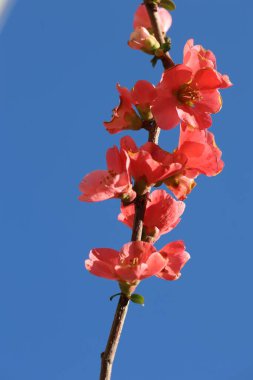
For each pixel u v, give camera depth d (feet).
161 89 2.07
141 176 2.04
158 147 2.05
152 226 2.08
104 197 2.02
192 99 2.08
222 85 2.09
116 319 1.99
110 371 1.97
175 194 2.10
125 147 2.03
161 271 2.06
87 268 2.01
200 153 2.07
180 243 2.09
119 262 2.00
